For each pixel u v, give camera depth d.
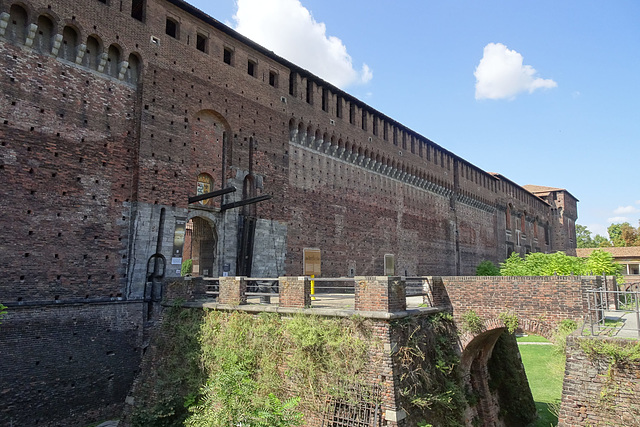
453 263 60.75
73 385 20.62
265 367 16.50
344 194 42.31
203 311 19.75
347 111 43.34
